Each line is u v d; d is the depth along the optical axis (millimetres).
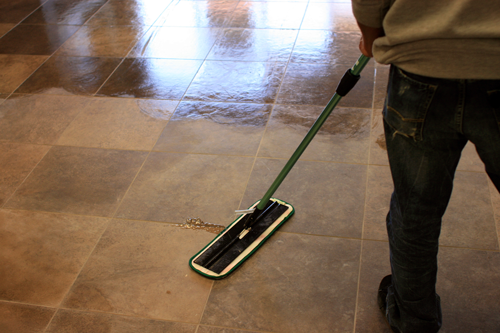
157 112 2314
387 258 1516
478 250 1512
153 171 1961
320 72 2490
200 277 1512
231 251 1567
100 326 1398
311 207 1723
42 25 3242
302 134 2080
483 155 865
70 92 2531
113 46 2920
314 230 1635
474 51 746
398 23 803
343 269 1497
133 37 2992
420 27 772
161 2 3416
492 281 1420
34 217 1793
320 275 1485
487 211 1635
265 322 1370
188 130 2178
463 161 1850
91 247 1654
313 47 2713
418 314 1197
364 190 1772
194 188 1857
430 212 999
